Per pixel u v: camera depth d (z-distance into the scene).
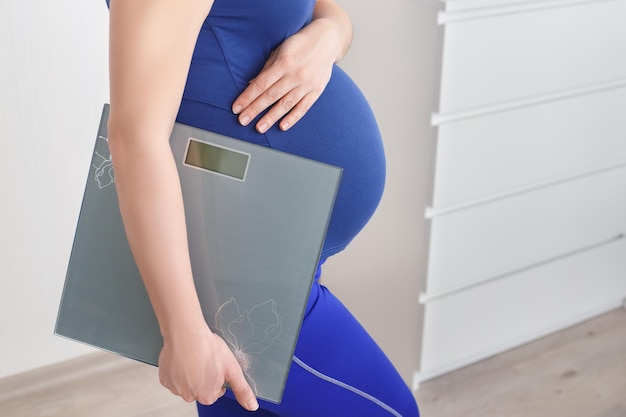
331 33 1.04
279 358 0.97
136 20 0.79
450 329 1.95
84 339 0.99
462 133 1.71
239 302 0.96
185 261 0.85
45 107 1.75
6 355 1.94
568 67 1.78
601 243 2.12
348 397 1.14
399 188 1.81
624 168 2.01
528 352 2.12
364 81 1.81
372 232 1.93
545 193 1.91
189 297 0.86
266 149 0.92
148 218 0.82
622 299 2.26
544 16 1.68
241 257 0.95
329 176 0.92
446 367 2.04
